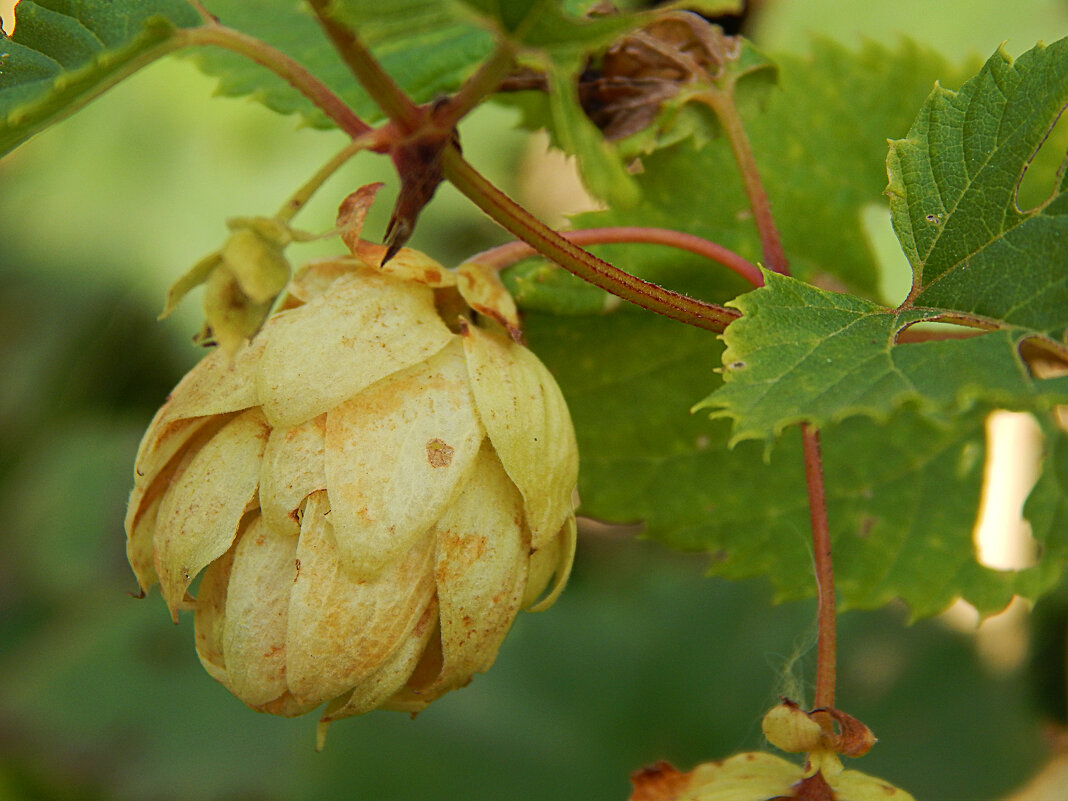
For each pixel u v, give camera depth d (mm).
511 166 383
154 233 398
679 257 221
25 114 176
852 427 226
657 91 211
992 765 297
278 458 182
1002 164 181
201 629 189
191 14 192
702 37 211
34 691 371
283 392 182
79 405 431
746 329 177
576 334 221
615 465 225
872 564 227
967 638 315
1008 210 180
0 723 367
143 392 430
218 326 166
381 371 184
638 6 261
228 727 359
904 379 170
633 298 183
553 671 347
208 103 399
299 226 365
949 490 226
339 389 183
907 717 308
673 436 224
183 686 369
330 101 178
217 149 395
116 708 364
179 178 399
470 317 193
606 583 371
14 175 422
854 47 226
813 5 270
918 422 226
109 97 412
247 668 184
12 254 412
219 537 184
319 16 168
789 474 225
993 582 226
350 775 324
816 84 227
